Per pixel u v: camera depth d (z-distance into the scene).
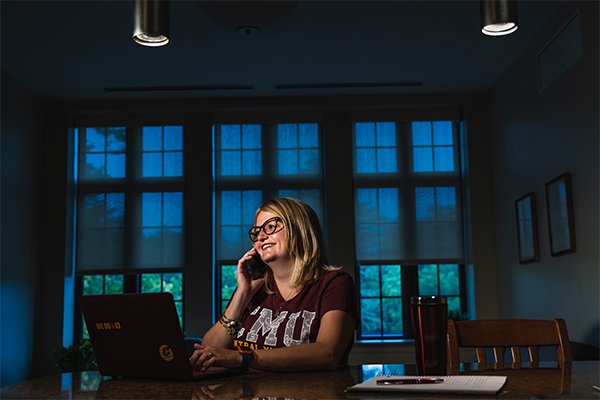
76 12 5.02
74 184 7.24
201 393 1.10
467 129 7.12
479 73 6.55
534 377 1.20
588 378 1.17
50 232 6.99
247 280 1.73
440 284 7.20
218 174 7.25
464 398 0.94
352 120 7.23
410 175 7.23
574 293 4.99
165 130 7.30
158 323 1.28
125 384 1.26
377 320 7.11
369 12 5.14
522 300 6.18
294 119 7.23
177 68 6.25
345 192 7.09
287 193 7.21
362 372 1.39
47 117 7.12
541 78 5.58
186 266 6.98
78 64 6.10
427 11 5.14
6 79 6.28
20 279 6.47
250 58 6.05
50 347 6.80
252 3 4.92
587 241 4.73
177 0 4.85
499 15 2.12
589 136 4.65
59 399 1.08
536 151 5.73
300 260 1.68
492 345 1.74
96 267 7.11
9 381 6.18
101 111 7.17
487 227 6.97
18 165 6.50
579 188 4.85
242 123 7.23
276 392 1.07
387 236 7.12
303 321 1.64
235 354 1.34
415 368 1.45
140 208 7.18
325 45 5.78
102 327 1.36
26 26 5.25
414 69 6.41
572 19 4.90
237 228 7.15
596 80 4.51
